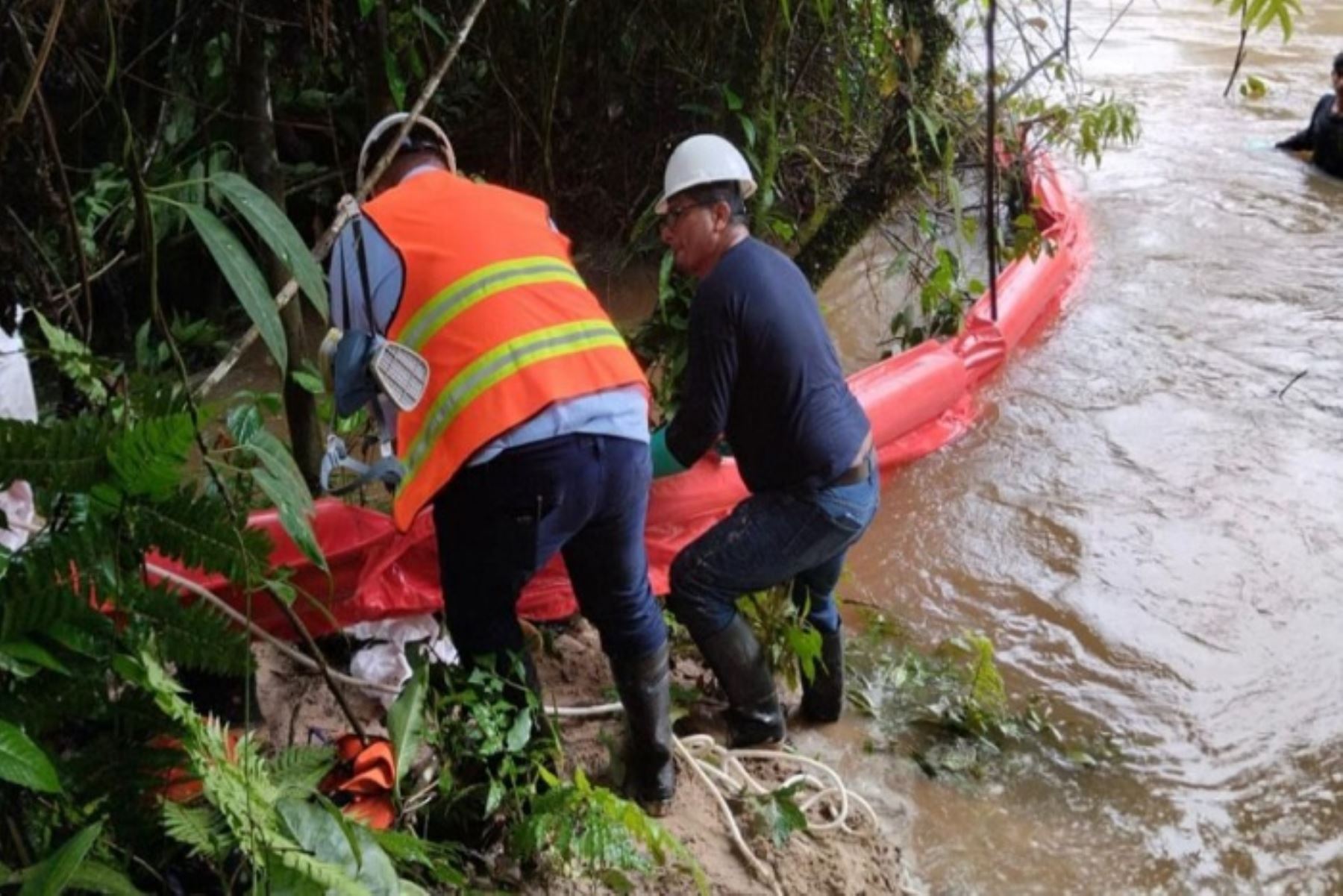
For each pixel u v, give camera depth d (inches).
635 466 102.7
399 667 128.2
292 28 134.7
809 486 113.5
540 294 100.1
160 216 165.8
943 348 188.4
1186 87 339.3
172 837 70.7
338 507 132.1
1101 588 155.1
